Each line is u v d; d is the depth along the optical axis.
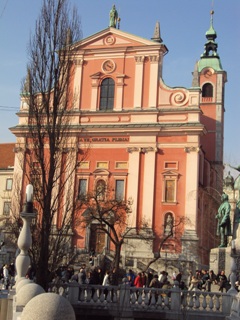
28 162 21.92
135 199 47.16
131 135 48.53
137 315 19.52
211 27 64.50
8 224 41.78
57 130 21.42
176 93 48.69
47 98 21.56
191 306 19.38
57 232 21.67
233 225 26.75
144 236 45.56
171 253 45.06
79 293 20.08
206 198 52.16
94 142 49.31
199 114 47.81
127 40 50.47
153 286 22.80
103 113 49.69
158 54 49.62
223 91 62.00
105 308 19.84
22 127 48.62
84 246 46.56
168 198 46.81
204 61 62.16
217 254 28.16
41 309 4.82
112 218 41.62
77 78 51.03
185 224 45.53
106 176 48.47
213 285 26.69
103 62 50.84
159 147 47.94
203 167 52.66
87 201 41.41
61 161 22.03
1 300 14.74
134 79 49.88
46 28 22.05
